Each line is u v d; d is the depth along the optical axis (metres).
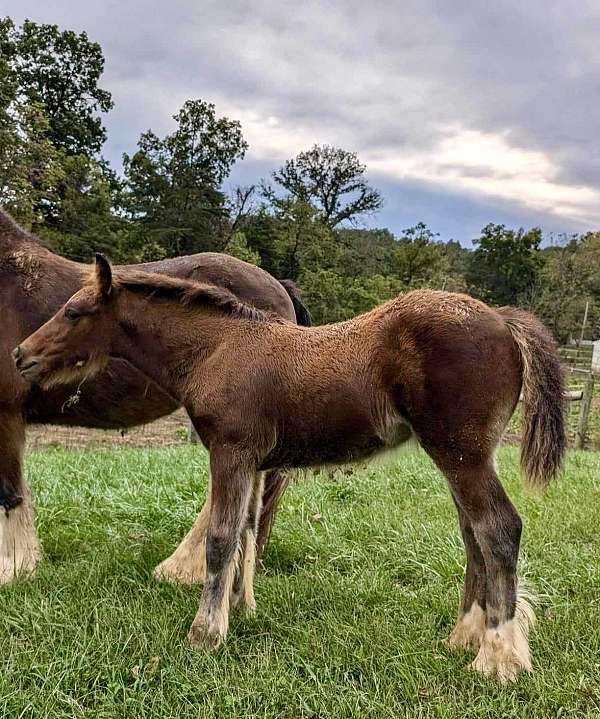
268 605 3.70
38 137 23.50
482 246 60.44
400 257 46.75
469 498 2.93
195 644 3.16
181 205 40.81
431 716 2.65
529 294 52.62
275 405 3.20
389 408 3.05
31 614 3.37
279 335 3.33
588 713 2.62
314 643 3.19
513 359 2.97
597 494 6.02
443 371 2.88
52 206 30.70
